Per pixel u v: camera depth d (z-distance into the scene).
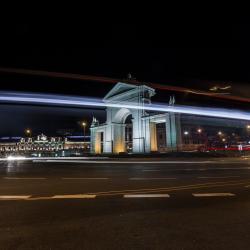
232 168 19.19
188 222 5.48
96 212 6.38
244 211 6.36
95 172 17.81
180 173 15.84
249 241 4.40
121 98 66.88
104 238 4.59
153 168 20.55
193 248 4.12
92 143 81.69
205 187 10.07
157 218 5.79
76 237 4.65
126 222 5.51
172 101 54.62
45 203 7.52
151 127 58.81
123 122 71.75
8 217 6.02
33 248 4.18
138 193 8.94
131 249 4.10
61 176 15.49
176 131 51.38
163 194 8.65
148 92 61.88
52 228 5.17
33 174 17.30
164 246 4.21
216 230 4.96
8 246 4.27
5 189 10.38
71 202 7.61
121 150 70.12
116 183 11.69
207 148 56.66
